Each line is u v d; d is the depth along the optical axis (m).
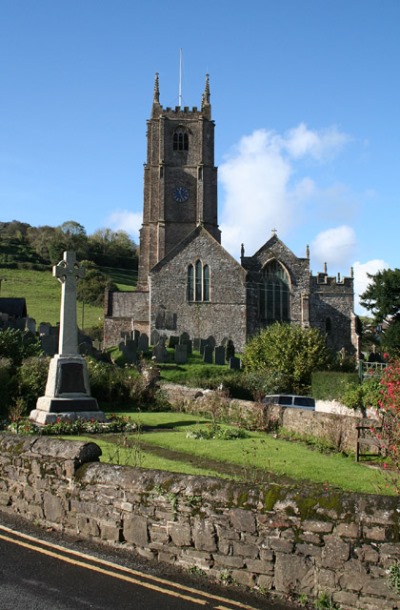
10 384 23.48
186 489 7.87
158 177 73.94
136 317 65.75
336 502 6.80
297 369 40.59
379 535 6.42
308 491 7.12
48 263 133.62
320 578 6.68
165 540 7.95
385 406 13.47
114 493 8.57
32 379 24.05
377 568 6.38
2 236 144.75
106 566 7.85
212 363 45.97
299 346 42.09
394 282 62.75
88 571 7.69
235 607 6.70
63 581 7.37
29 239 146.12
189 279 61.94
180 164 74.94
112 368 31.55
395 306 63.09
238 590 7.17
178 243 68.31
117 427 20.11
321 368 41.44
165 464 13.84
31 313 90.00
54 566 7.84
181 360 45.31
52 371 21.36
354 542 6.54
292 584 6.86
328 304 67.81
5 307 61.72
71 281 21.89
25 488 9.88
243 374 39.84
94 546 8.58
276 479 12.77
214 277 62.12
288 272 65.19
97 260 141.38
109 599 6.88
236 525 7.35
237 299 62.03
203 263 62.19
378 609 6.30
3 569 7.73
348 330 67.69
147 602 6.80
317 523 6.79
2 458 10.45
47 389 21.45
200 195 73.44
